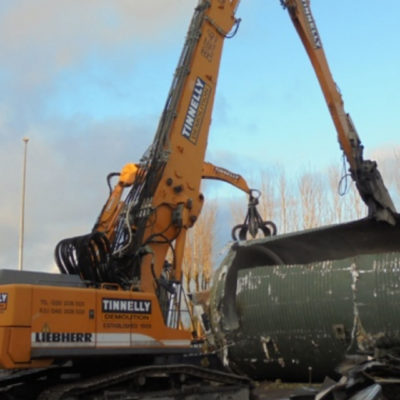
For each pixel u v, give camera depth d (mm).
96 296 9305
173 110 12203
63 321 8875
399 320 4652
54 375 10078
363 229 6441
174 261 11672
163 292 11305
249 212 11695
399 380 4684
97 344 9148
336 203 30266
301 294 5078
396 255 4812
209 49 12914
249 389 10172
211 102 12844
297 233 6164
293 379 5504
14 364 8391
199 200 12297
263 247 6184
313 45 12422
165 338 10000
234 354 5602
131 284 10789
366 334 4766
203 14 12875
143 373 9492
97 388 9094
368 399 4520
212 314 5785
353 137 11508
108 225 12133
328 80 12219
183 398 9648
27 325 8531
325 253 6555
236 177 15711
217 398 9945
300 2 12492
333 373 5145
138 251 11000
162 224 11633
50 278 9680
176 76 12500
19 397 10203
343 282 4910
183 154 12180
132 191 11633
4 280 9164
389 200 10180
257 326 5316
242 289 5465
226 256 6020
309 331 5027
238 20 13461
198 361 10578
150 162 11727
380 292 4734
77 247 10523
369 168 10258
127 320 9578
